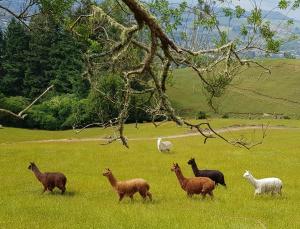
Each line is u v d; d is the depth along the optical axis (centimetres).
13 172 3231
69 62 9681
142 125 7744
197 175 2477
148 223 1695
